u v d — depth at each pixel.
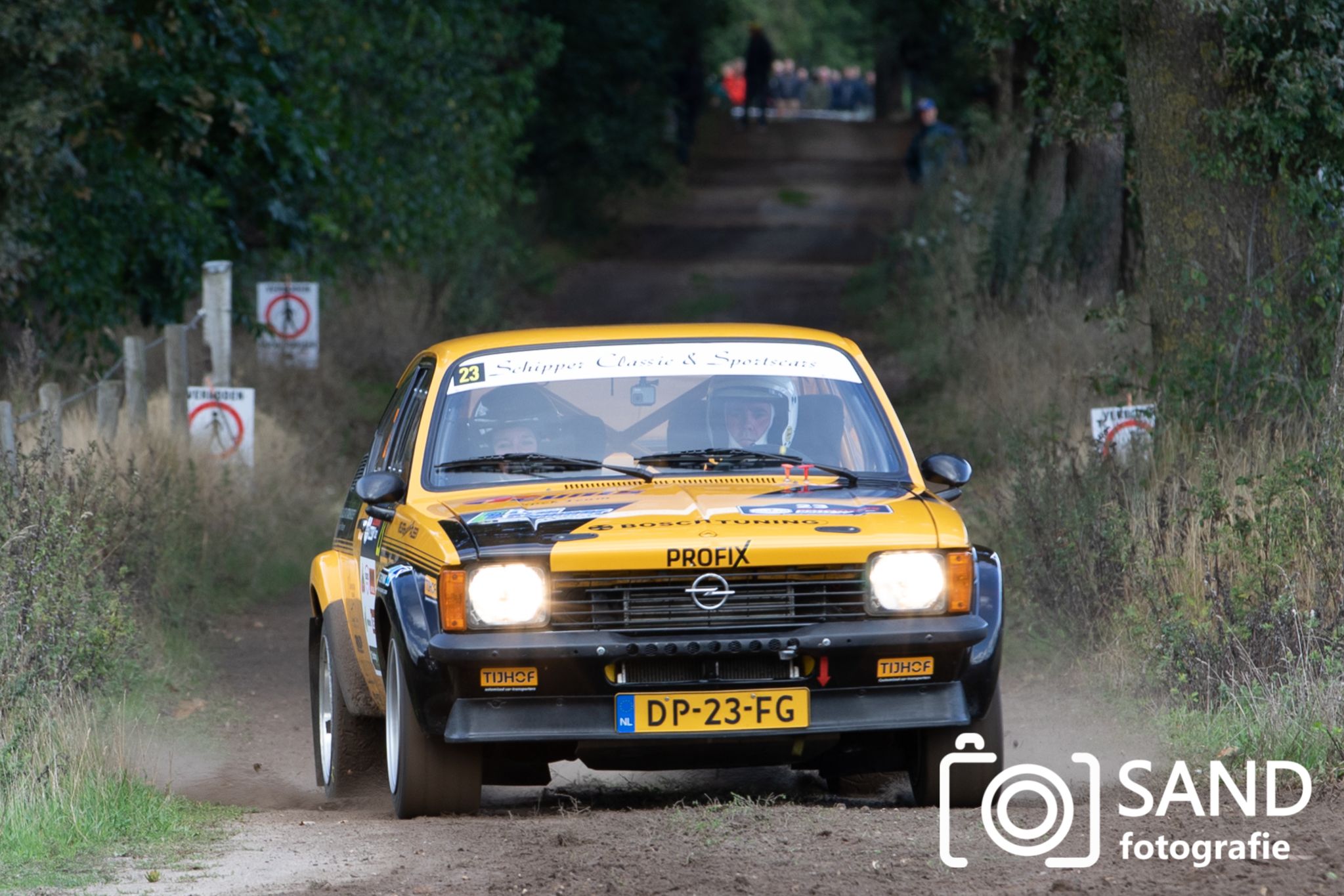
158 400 61.34
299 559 57.94
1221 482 36.66
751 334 28.77
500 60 123.81
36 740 27.11
